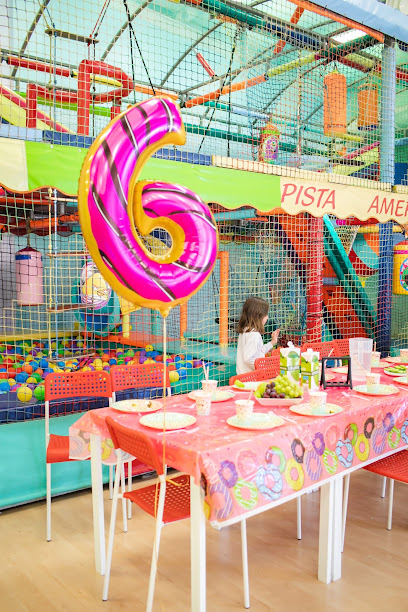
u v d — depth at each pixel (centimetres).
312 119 656
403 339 763
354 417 252
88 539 303
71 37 426
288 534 308
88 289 536
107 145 176
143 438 199
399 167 862
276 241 629
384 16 505
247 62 564
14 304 776
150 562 276
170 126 187
